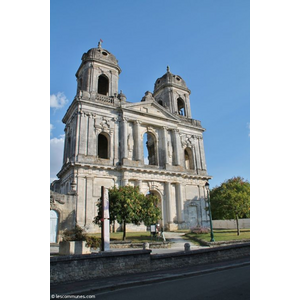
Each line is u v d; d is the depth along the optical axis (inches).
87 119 1598.2
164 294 373.7
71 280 450.3
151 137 2023.9
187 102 2203.5
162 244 987.3
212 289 395.5
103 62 1819.6
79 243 690.2
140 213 1141.1
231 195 1406.3
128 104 1744.6
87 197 1437.0
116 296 369.4
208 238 1154.0
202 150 2071.9
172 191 1761.8
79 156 1489.9
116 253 510.3
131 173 1599.4
